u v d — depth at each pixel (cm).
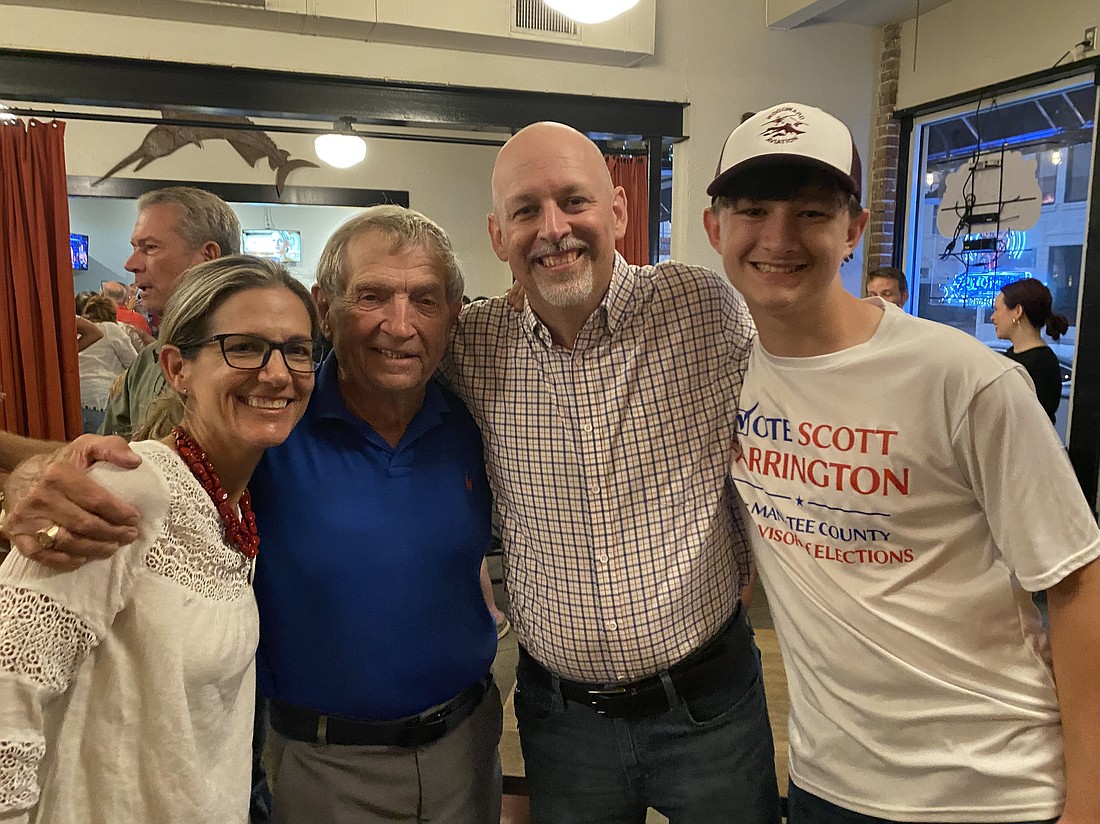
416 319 139
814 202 119
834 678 129
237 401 111
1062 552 112
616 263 155
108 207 758
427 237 144
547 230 141
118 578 98
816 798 136
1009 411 113
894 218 500
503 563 163
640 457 150
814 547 130
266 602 138
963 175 464
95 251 762
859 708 127
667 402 151
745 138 125
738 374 153
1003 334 398
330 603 137
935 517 122
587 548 149
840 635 128
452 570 146
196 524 106
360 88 392
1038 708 121
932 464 120
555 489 151
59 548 92
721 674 152
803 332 128
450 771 148
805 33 465
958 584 122
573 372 150
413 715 145
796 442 131
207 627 106
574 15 305
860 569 127
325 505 138
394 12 375
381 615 139
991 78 427
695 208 452
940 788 122
